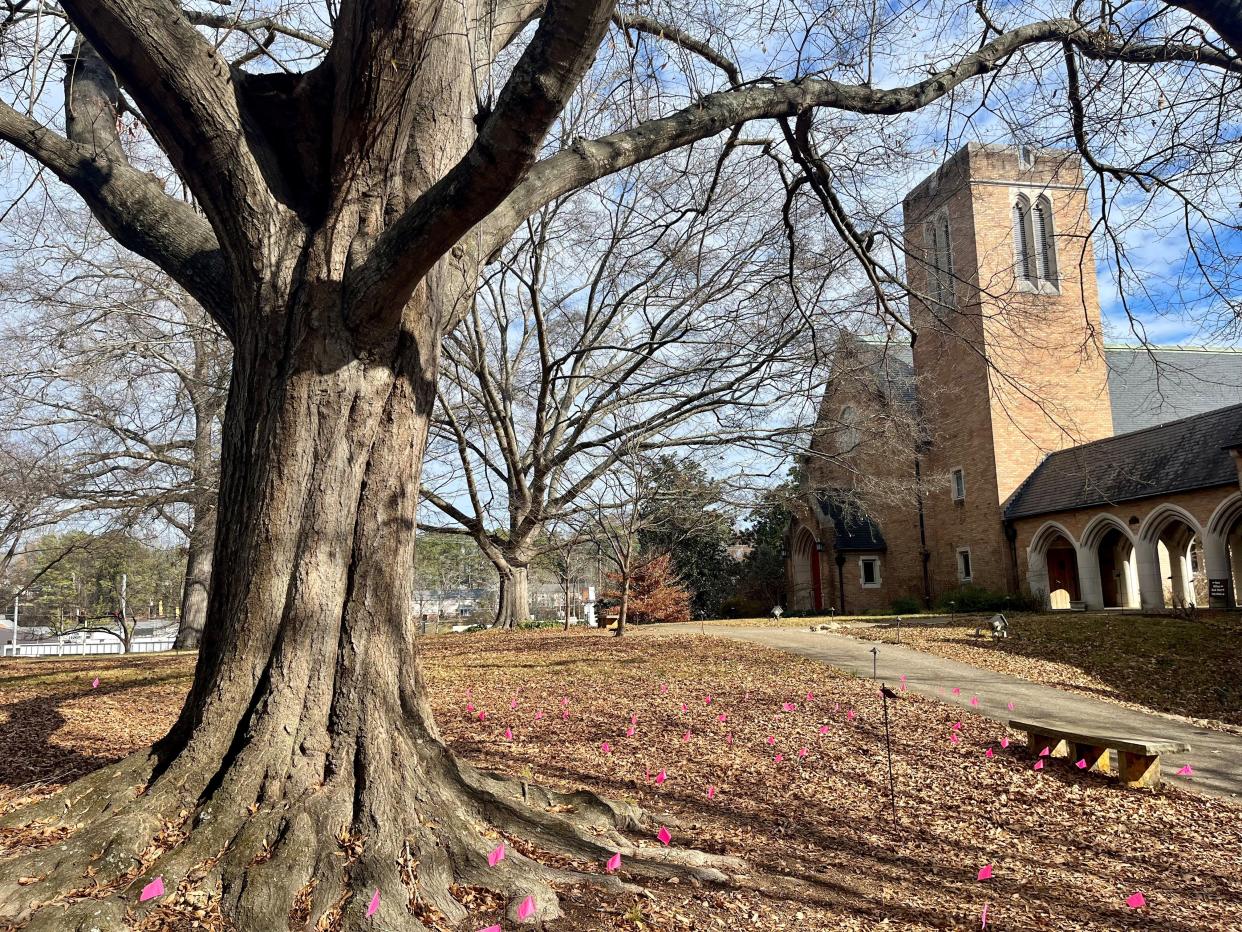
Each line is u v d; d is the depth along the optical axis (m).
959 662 14.55
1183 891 4.95
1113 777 7.42
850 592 33.62
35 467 19.73
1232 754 8.35
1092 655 14.88
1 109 5.02
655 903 4.04
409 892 3.71
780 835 5.64
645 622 32.72
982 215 26.73
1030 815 6.38
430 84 4.75
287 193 4.83
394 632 4.58
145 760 4.35
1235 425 21.20
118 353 17.62
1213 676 12.79
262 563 4.35
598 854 4.45
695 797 6.46
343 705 4.29
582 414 19.91
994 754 8.16
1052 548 29.55
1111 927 4.39
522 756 7.66
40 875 3.48
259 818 3.80
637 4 6.53
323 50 8.02
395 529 4.63
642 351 19.12
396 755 4.33
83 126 5.34
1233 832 6.04
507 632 24.03
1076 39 7.20
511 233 5.39
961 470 30.03
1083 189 8.41
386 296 4.29
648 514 22.66
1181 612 19.53
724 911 4.09
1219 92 6.78
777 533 37.66
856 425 20.06
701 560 37.25
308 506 4.40
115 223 5.18
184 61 4.29
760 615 36.38
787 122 7.02
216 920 3.33
